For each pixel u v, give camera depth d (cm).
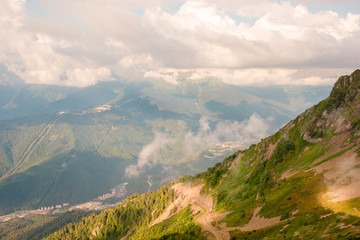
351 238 7425
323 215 10338
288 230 10819
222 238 14438
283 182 17075
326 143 19288
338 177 13275
